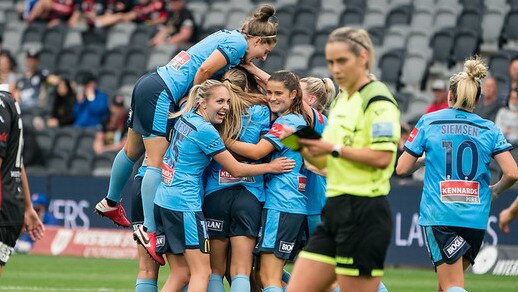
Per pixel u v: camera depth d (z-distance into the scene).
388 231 21.33
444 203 26.11
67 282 40.66
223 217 27.17
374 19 68.50
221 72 28.23
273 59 65.38
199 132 26.03
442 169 26.28
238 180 27.16
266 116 27.58
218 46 27.75
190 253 26.30
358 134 21.20
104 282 40.84
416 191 47.69
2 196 24.20
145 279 28.52
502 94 55.00
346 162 21.28
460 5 67.56
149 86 27.94
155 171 27.80
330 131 21.67
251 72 28.81
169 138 28.02
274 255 27.06
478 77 26.47
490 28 64.19
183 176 26.36
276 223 27.05
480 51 63.56
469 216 26.08
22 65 72.88
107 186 53.25
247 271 27.03
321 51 64.56
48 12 76.88
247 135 27.27
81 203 53.69
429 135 26.42
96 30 74.12
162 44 69.62
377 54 63.25
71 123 62.78
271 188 27.30
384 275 44.56
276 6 72.75
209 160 26.61
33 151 57.88
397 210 47.91
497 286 40.72
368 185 21.17
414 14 67.12
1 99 24.11
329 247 21.77
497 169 48.53
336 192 21.44
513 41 63.62
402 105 58.62
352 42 20.80
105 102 63.12
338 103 21.78
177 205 26.30
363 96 21.17
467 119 26.47
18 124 24.56
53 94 65.50
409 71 62.16
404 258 47.78
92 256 52.09
